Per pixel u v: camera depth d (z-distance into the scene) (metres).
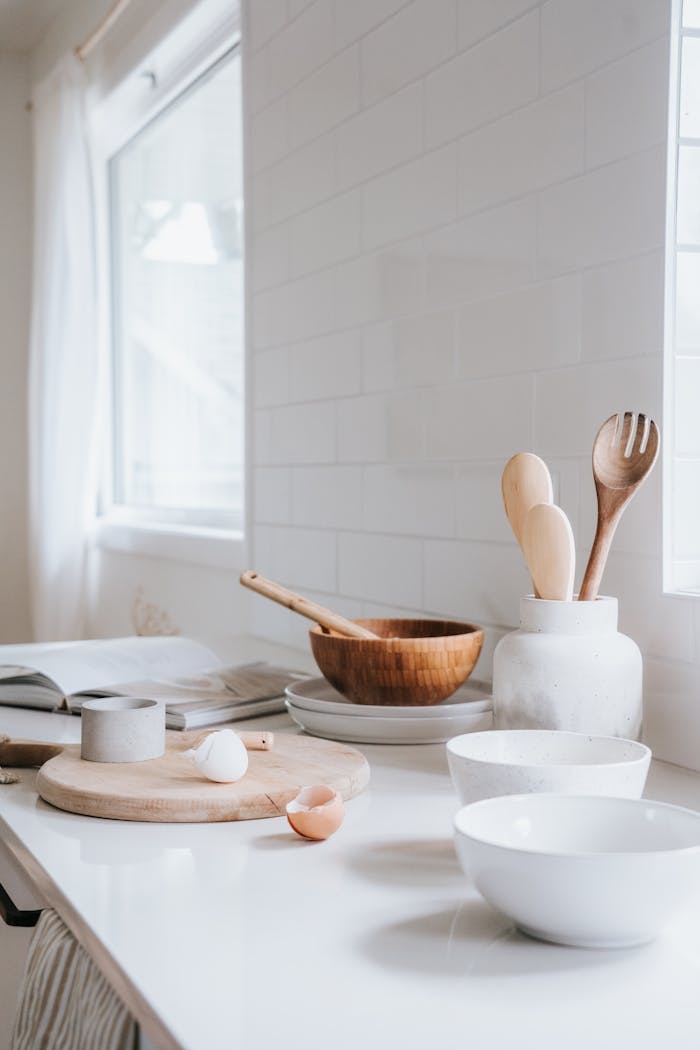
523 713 0.94
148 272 3.08
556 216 1.18
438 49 1.39
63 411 3.15
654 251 1.04
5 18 3.36
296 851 0.77
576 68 1.14
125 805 0.84
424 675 1.10
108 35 2.92
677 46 1.02
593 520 1.13
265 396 1.96
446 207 1.39
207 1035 0.50
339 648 1.12
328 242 1.71
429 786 0.95
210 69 2.57
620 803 0.67
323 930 0.62
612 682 0.92
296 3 1.79
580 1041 0.49
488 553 1.32
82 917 0.64
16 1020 0.73
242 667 1.43
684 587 1.05
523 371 1.25
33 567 3.28
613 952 0.60
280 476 1.91
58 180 3.07
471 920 0.64
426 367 1.45
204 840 0.80
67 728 1.17
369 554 1.61
